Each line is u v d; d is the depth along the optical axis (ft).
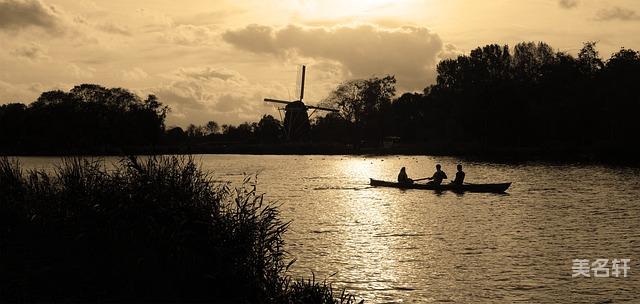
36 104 381.19
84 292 38.14
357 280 53.78
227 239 40.78
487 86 344.90
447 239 73.00
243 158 336.90
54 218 47.09
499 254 64.28
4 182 52.54
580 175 174.91
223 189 45.01
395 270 57.41
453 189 132.87
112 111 368.68
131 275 39.86
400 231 79.46
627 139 304.91
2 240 46.50
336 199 119.85
